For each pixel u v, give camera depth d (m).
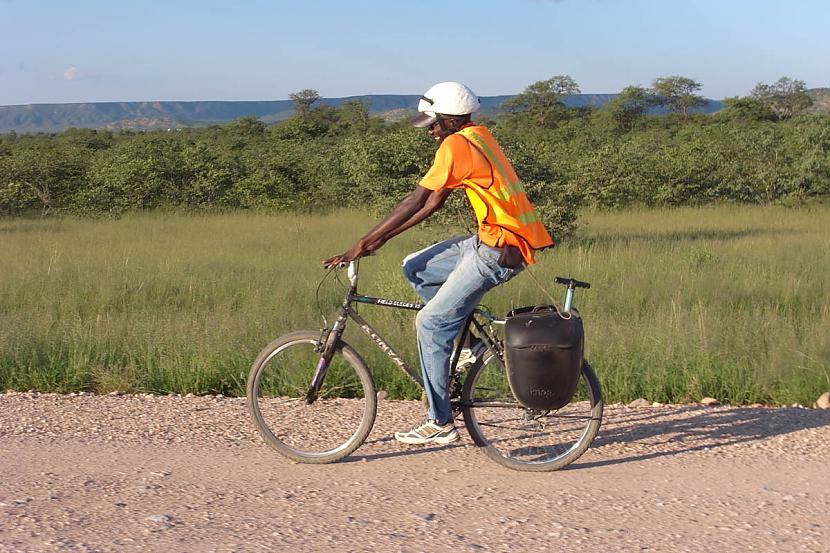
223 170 24.56
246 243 15.25
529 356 3.96
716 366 6.10
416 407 5.30
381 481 4.02
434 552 3.21
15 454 4.35
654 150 28.25
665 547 3.27
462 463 4.29
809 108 75.94
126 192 23.53
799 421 5.03
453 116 4.09
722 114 59.25
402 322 7.06
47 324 7.22
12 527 3.41
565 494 3.86
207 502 3.71
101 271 11.05
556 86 70.25
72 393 5.84
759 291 9.38
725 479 4.05
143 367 6.24
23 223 20.44
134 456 4.34
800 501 3.76
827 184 23.47
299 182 25.03
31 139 50.59
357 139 15.79
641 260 11.84
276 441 4.32
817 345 6.44
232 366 6.15
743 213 21.61
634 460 4.35
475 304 4.17
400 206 4.02
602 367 6.07
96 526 3.43
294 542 3.30
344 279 10.35
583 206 22.66
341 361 5.31
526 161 14.37
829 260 11.76
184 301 9.35
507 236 3.99
